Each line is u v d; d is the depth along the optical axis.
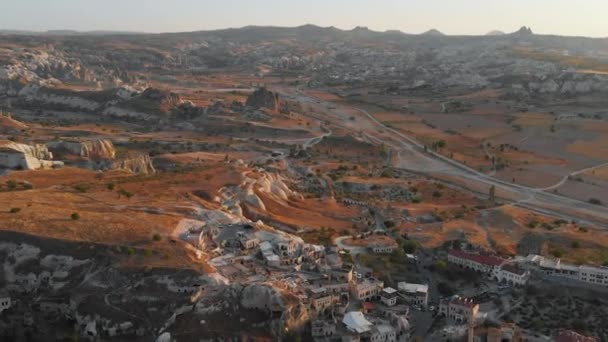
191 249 187.12
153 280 168.75
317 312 170.88
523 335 172.62
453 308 181.00
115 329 156.25
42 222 192.88
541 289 198.50
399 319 172.38
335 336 163.25
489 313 184.25
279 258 195.12
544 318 184.88
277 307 163.38
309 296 173.75
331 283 184.25
